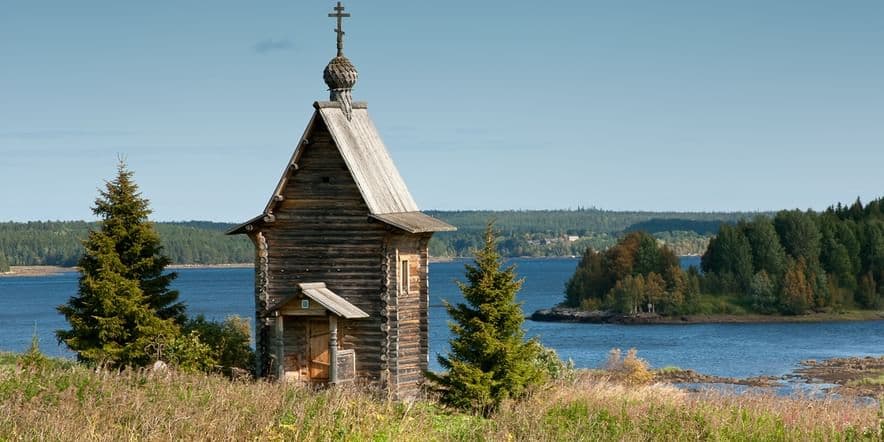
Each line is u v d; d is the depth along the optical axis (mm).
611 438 31734
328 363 45281
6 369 36156
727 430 33125
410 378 45719
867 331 167750
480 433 31875
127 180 48406
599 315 194000
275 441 27672
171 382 35031
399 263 45125
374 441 29438
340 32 48250
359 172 45312
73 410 29734
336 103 46906
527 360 41250
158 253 49250
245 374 43906
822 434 32531
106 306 46062
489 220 40625
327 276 45312
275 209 46000
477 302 40438
